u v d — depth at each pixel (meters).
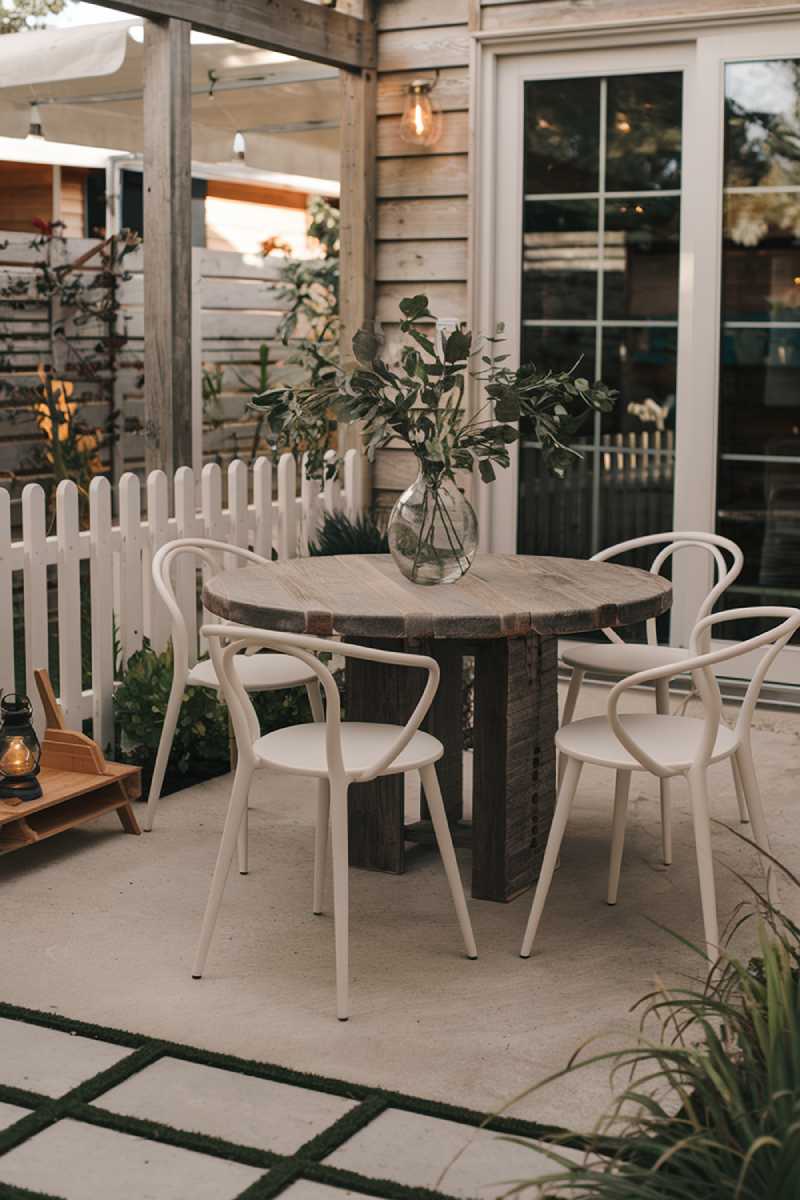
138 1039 2.92
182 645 4.22
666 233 5.93
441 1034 2.99
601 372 6.14
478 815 3.75
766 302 5.77
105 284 8.18
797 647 5.87
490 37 6.11
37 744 4.00
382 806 3.95
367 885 3.88
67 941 3.46
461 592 3.74
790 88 5.62
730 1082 2.12
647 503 6.10
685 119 5.85
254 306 8.86
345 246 6.55
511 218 6.24
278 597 3.63
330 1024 3.03
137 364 8.44
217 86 7.48
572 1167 2.08
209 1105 2.68
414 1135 2.58
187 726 4.71
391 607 3.51
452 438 4.07
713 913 3.29
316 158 9.12
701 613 4.23
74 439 7.90
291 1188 2.41
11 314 7.70
